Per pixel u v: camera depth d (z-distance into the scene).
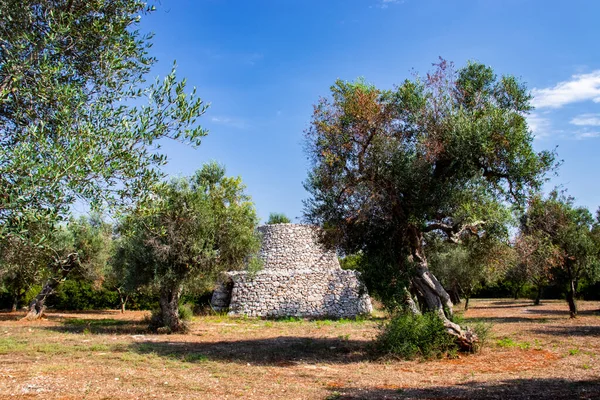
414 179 11.75
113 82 6.46
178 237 17.44
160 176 6.19
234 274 32.50
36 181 4.80
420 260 12.77
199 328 22.17
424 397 7.60
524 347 13.60
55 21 5.61
